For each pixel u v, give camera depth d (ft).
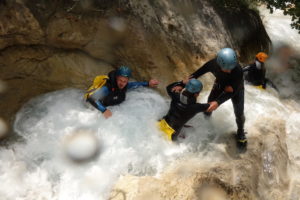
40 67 13.66
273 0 19.40
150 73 14.92
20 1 11.74
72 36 13.44
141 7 14.67
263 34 21.57
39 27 12.55
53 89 13.80
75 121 12.92
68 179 11.25
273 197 12.19
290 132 15.65
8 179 10.98
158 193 10.53
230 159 12.54
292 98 18.71
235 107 12.28
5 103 12.80
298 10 17.88
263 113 15.58
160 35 15.19
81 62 14.35
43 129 12.61
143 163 12.00
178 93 11.90
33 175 11.27
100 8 13.46
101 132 12.49
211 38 17.52
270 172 12.75
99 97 12.35
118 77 11.94
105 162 11.78
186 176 11.26
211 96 13.43
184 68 15.81
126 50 14.53
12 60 13.05
